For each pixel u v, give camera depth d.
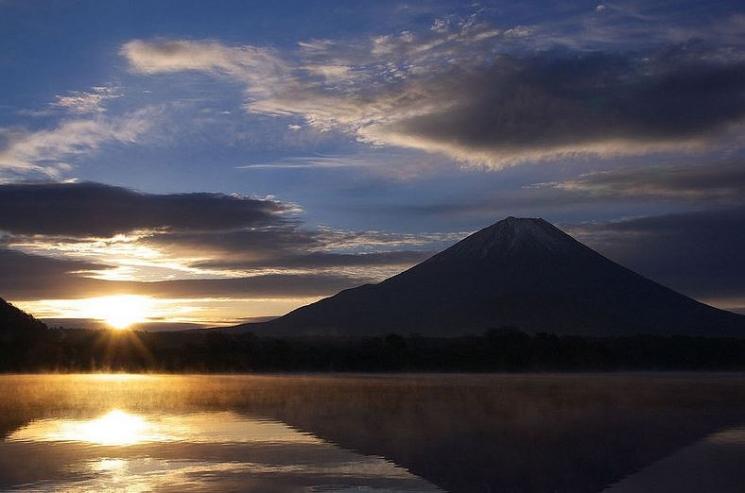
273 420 36.47
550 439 31.34
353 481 23.45
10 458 26.31
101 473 24.02
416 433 32.66
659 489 23.22
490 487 23.33
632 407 43.81
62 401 45.75
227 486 22.53
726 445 30.44
